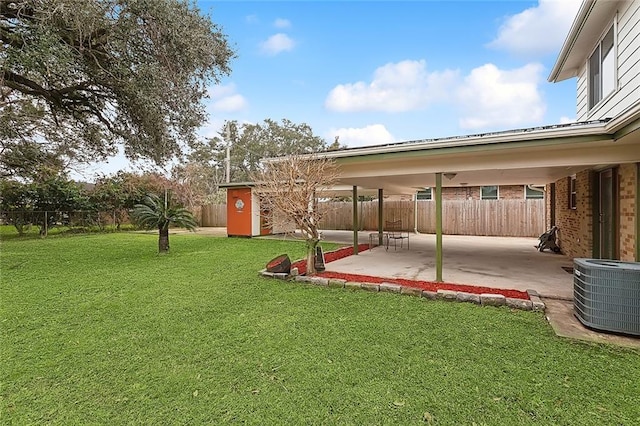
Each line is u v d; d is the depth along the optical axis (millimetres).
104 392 2637
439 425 2232
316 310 4590
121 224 19109
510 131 5172
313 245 6871
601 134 4773
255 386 2707
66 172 14180
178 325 4062
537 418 2287
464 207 16766
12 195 15070
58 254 9945
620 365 3008
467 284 6020
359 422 2266
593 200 7270
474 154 5953
